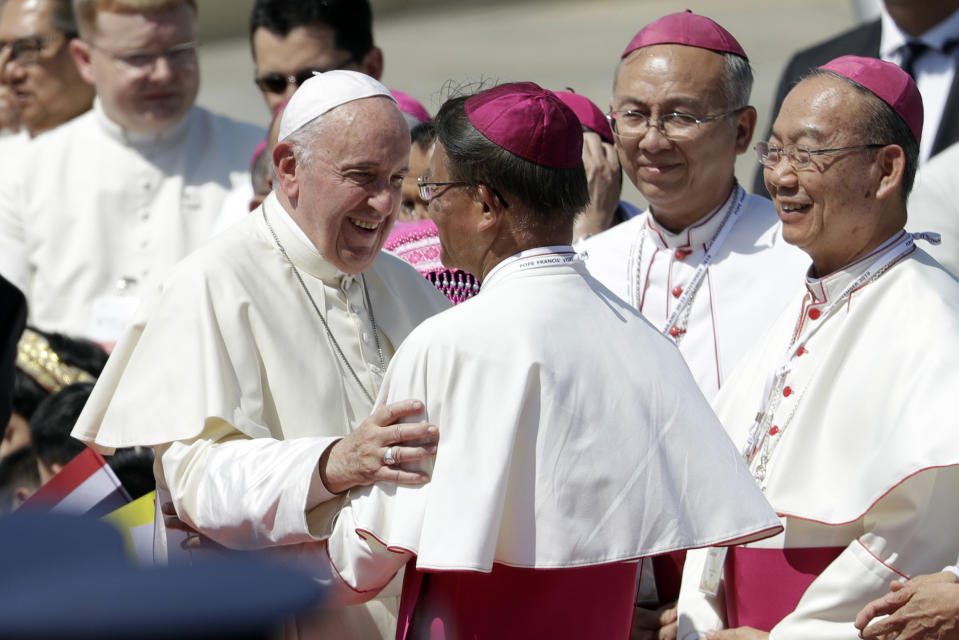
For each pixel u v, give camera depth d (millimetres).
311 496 9023
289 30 18094
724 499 8633
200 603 2160
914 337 9609
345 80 10523
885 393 9555
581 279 8992
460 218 8906
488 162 8617
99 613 2119
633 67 12773
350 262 10781
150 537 11703
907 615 8734
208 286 10766
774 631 9570
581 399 8383
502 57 66500
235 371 10484
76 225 19938
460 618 8695
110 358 11188
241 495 9359
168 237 20062
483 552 7938
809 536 9914
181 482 10055
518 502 8281
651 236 13703
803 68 20547
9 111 22141
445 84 10914
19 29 21797
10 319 13539
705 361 12992
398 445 8477
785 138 10109
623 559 8273
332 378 11000
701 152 12672
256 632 2156
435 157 9016
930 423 9094
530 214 8758
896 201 10062
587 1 84688
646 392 8664
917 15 19234
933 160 15781
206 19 74688
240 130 21422
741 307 13055
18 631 2082
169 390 10336
